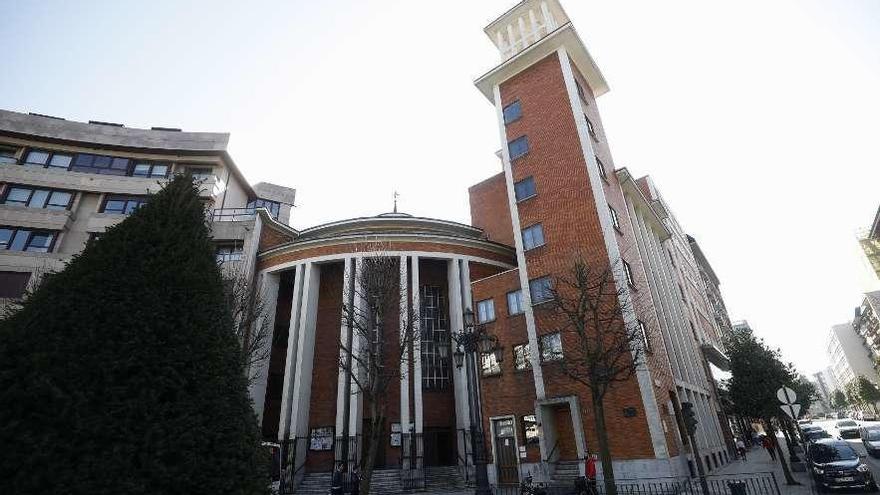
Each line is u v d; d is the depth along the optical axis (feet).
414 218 112.27
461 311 93.71
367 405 86.28
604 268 69.46
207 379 20.98
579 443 63.41
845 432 127.03
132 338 19.56
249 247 99.30
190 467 18.43
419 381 83.71
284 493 71.05
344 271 94.38
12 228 94.43
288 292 105.40
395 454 84.48
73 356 18.11
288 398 85.97
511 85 98.32
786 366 87.92
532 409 71.36
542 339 72.79
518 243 82.02
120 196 105.19
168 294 21.62
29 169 100.68
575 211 77.51
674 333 95.81
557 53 94.07
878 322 274.36
